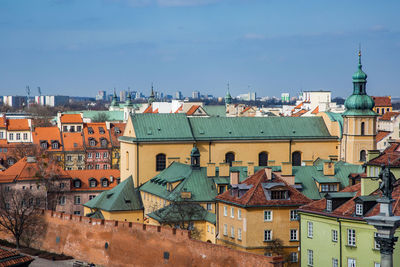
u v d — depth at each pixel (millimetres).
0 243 160750
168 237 129250
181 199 149250
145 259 133875
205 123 188375
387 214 72000
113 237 140875
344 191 122750
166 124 184500
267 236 130500
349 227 104562
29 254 152125
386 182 73000
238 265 114188
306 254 113438
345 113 188875
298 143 191625
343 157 190375
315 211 111688
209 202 151750
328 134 194625
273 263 108438
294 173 155875
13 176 188625
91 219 145750
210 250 120188
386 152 124750
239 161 178250
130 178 177625
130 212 167500
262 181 134875
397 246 97312
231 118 191750
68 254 150125
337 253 106562
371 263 101375
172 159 180000
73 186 197500
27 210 166250
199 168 161000
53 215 154875
